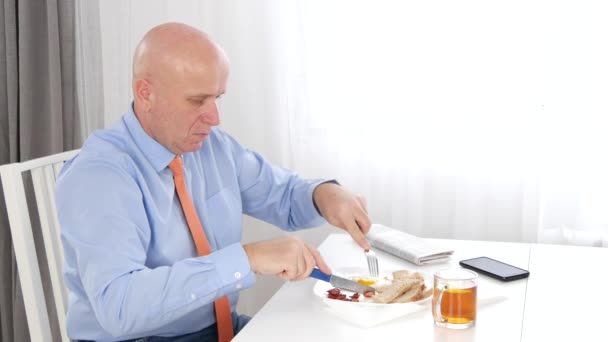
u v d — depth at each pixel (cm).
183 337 142
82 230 119
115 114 242
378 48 217
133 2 235
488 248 156
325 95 225
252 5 225
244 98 231
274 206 170
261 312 121
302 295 129
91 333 136
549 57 203
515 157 213
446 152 218
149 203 133
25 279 146
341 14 219
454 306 110
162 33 129
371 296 123
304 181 169
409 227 222
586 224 207
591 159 204
